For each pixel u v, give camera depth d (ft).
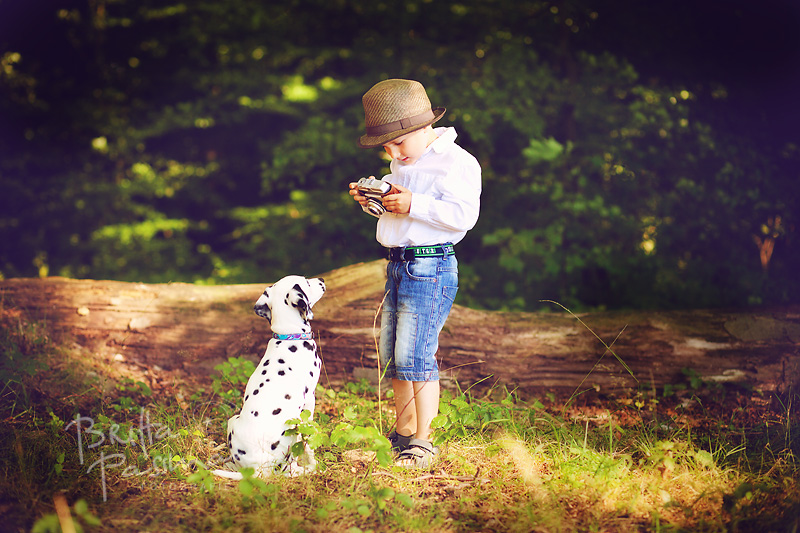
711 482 10.84
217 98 37.93
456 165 11.19
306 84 37.63
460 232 11.47
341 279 16.89
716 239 25.31
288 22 35.40
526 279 26.05
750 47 24.76
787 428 13.06
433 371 11.61
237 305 17.16
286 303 11.35
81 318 16.87
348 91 31.86
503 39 28.09
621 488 10.68
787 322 16.10
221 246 41.32
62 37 37.88
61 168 37.99
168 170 40.93
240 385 15.53
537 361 16.17
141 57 38.96
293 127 39.70
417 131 11.19
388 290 12.00
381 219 11.64
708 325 16.33
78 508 9.04
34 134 37.37
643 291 24.80
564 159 25.52
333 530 9.48
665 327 16.34
